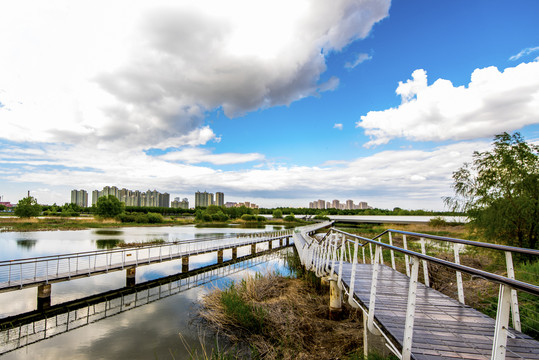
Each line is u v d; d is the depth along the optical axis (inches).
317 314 378.0
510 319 233.5
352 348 279.6
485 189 521.3
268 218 4379.9
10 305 492.1
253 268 802.2
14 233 1683.1
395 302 208.4
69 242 1293.1
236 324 368.2
